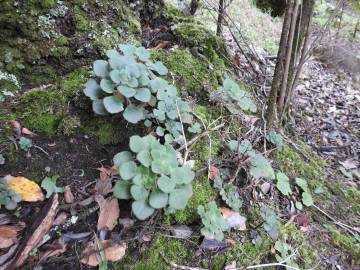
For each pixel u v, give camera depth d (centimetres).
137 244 147
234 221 168
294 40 221
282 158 217
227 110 211
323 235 190
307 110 313
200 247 156
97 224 145
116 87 162
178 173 144
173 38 241
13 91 175
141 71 169
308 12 218
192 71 214
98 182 155
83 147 165
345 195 224
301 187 205
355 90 380
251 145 198
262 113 226
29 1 181
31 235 132
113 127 171
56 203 141
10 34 180
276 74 203
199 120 192
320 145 275
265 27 450
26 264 129
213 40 251
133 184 142
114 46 201
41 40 184
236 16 445
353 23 479
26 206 143
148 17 250
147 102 172
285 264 165
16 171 149
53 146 160
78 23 193
